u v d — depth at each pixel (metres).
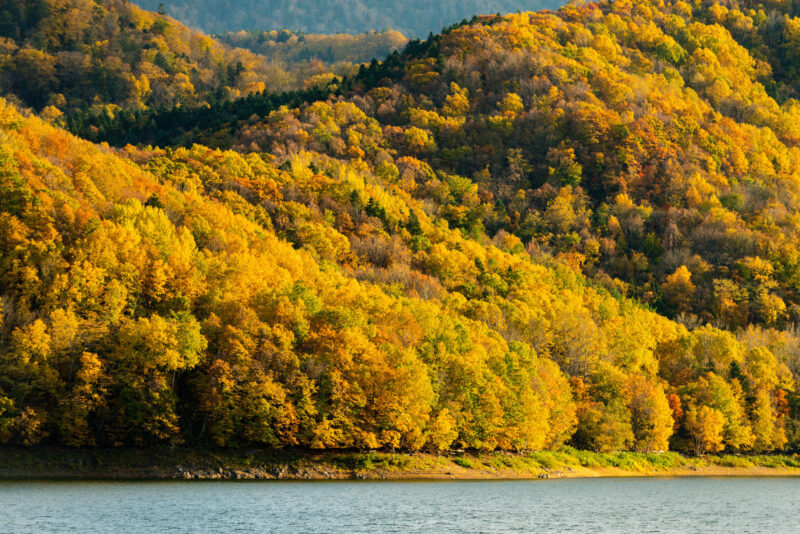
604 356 153.62
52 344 94.38
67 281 102.25
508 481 108.06
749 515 85.44
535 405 118.25
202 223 143.88
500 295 175.75
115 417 94.69
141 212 131.62
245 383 99.06
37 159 132.12
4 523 65.00
